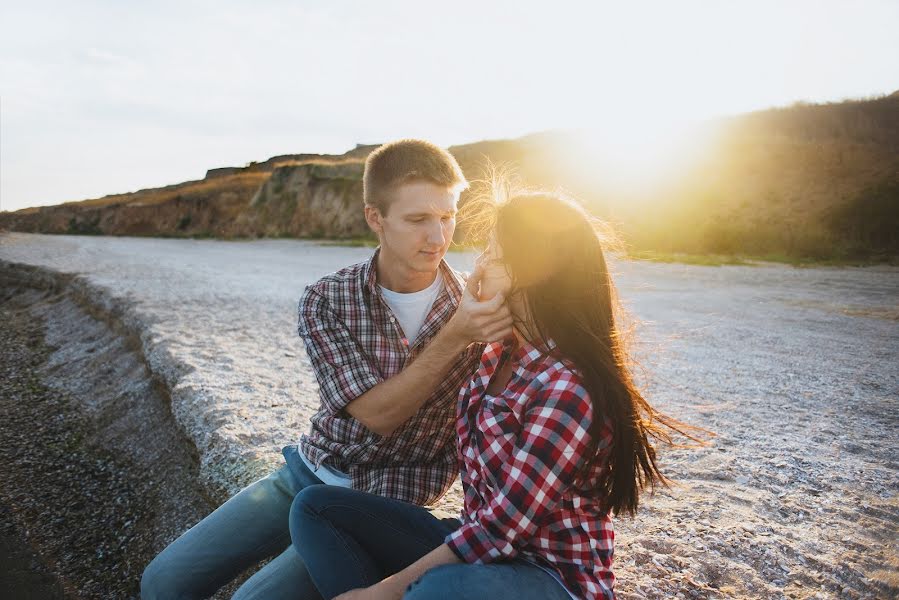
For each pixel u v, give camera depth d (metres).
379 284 2.31
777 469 3.79
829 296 11.73
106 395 7.31
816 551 2.77
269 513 2.35
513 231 1.66
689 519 3.14
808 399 5.41
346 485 2.27
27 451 5.97
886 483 3.54
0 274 19.06
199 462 4.53
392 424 2.05
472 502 1.76
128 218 53.84
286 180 42.72
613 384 1.57
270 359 7.05
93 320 11.39
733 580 2.58
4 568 3.97
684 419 4.87
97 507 4.73
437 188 2.10
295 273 17.61
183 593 2.27
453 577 1.52
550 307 1.61
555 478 1.52
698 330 8.63
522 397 1.62
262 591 2.12
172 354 7.00
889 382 5.92
